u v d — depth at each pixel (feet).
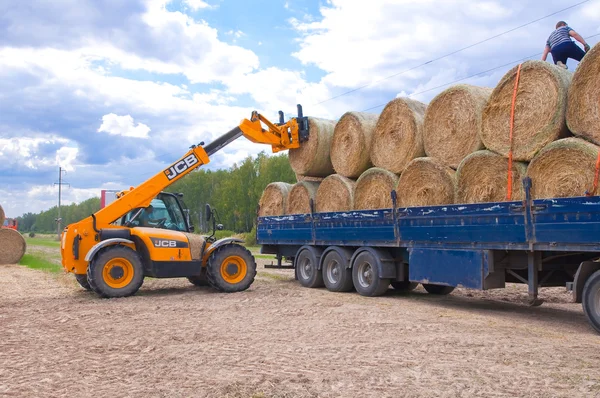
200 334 21.40
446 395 13.71
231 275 35.09
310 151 36.88
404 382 14.80
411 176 28.84
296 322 23.90
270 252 43.39
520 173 23.20
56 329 22.86
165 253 33.42
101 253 31.96
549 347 18.75
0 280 43.47
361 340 20.11
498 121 24.09
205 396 13.91
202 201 185.68
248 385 14.66
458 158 26.68
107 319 25.14
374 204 31.76
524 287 37.93
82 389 14.61
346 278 34.42
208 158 36.65
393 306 28.73
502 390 14.02
